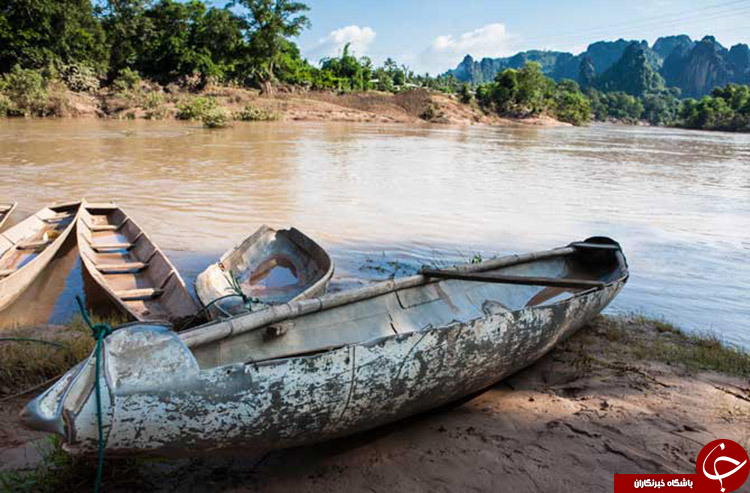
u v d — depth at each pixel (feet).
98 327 9.61
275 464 11.65
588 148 116.67
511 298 21.24
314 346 14.47
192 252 28.60
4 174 49.11
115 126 105.50
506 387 15.52
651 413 13.73
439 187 52.44
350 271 26.73
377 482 11.03
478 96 282.77
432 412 14.03
